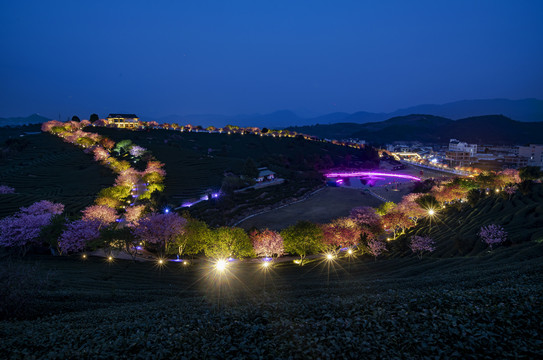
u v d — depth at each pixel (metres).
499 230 60.59
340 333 14.48
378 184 197.88
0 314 27.97
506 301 16.56
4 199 98.44
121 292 39.81
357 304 18.16
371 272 54.97
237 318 17.16
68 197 116.50
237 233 69.19
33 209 79.12
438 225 86.94
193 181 150.50
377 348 13.00
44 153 165.62
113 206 101.88
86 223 66.50
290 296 33.00
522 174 100.56
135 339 15.64
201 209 117.31
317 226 73.94
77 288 41.91
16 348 17.34
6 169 142.00
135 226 67.94
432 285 32.16
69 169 147.88
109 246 66.31
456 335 13.35
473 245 61.97
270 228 108.31
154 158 163.50
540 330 13.20
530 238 55.56
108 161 153.75
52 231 63.62
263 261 72.06
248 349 13.72
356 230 75.06
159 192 121.75
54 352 15.48
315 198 150.12
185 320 18.86
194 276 55.38
